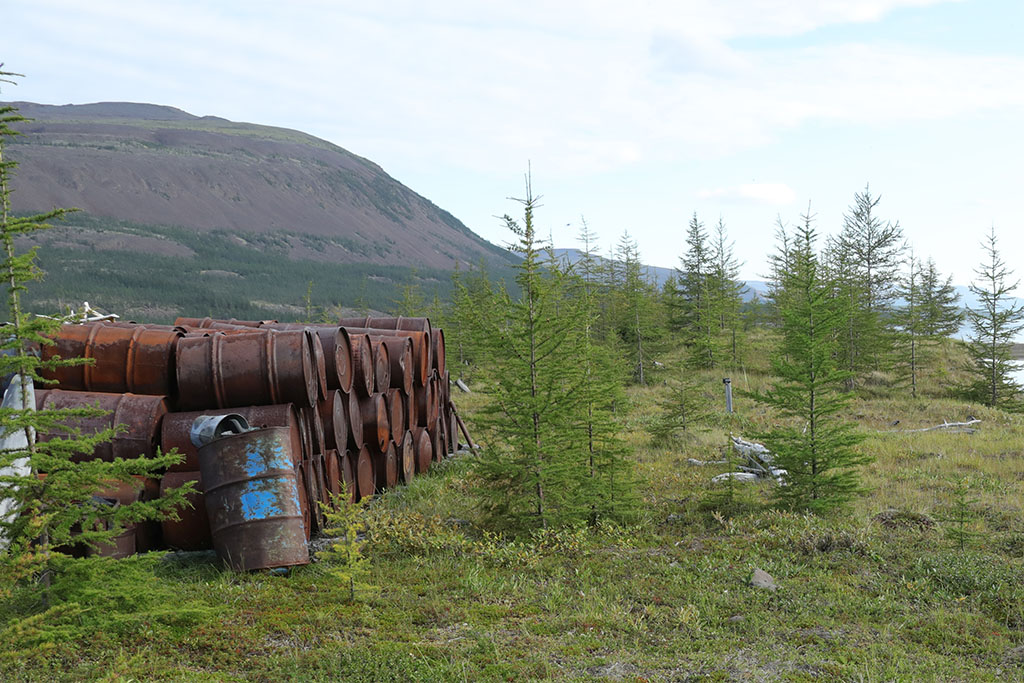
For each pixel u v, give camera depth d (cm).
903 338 3616
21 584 766
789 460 1223
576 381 1128
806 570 921
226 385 1023
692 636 718
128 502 904
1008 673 630
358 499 1287
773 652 676
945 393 3497
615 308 3947
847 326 3534
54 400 977
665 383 3538
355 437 1261
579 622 743
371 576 886
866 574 902
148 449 966
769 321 4806
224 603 781
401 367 1446
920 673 625
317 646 682
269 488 903
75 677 606
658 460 1705
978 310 3369
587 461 1212
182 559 934
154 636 688
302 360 1038
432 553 992
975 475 1475
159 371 1030
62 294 16738
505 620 756
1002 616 761
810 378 1237
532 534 1052
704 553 1002
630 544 1050
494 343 1115
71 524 692
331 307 19562
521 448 1095
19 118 661
